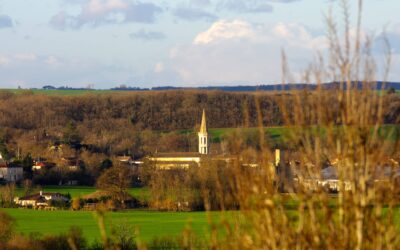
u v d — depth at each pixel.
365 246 38.78
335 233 38.56
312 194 38.97
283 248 38.66
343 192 38.94
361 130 38.97
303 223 39.28
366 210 38.75
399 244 38.66
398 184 38.41
